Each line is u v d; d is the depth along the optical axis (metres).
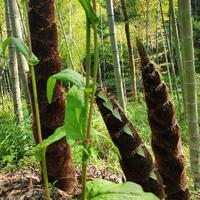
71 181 2.88
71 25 14.40
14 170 4.43
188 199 2.86
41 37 2.67
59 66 2.72
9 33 7.80
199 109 8.95
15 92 7.27
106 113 2.38
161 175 2.79
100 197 1.64
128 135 2.37
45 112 2.72
